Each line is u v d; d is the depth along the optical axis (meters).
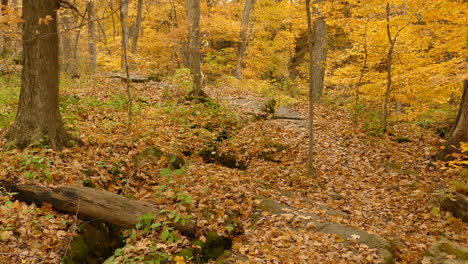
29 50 6.15
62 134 6.57
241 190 6.52
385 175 7.93
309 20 7.31
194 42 11.95
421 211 6.49
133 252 4.61
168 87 13.48
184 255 4.71
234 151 8.87
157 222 5.05
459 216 6.19
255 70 23.05
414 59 10.99
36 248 4.23
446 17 9.15
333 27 20.92
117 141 7.43
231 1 25.28
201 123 10.03
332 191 7.29
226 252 4.94
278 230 5.28
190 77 14.76
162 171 6.17
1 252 4.04
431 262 4.57
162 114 10.21
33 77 6.19
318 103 14.19
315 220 5.55
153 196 5.89
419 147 9.27
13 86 10.41
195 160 7.96
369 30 10.55
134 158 6.97
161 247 4.71
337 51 19.14
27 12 6.07
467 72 3.67
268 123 11.02
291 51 26.14
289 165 8.37
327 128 10.80
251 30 23.75
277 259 4.52
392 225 6.00
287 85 18.94
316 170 8.12
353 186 7.55
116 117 9.23
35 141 6.09
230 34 22.03
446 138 9.70
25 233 4.36
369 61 11.84
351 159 8.73
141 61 16.55
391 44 9.90
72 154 6.30
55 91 6.45
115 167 6.49
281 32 23.23
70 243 4.50
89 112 9.21
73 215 4.90
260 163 8.45
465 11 8.47
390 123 11.23
